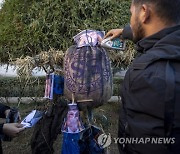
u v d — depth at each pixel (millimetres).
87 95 1473
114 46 1526
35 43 1690
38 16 1729
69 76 1500
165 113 860
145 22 982
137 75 918
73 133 1532
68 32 1718
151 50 942
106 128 2117
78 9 1738
